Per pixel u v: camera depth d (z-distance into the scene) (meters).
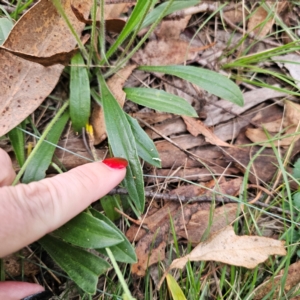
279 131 0.18
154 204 0.17
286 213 0.17
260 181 0.18
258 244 0.15
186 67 0.17
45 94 0.15
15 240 0.12
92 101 0.17
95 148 0.17
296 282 0.16
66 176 0.13
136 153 0.15
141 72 0.18
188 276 0.15
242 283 0.16
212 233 0.16
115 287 0.16
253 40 0.20
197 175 0.17
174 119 0.18
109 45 0.18
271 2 0.20
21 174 0.14
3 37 0.15
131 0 0.17
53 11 0.15
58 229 0.14
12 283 0.14
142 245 0.16
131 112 0.18
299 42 0.20
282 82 0.19
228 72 0.19
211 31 0.20
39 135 0.16
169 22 0.19
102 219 0.15
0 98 0.15
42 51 0.15
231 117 0.19
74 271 0.14
